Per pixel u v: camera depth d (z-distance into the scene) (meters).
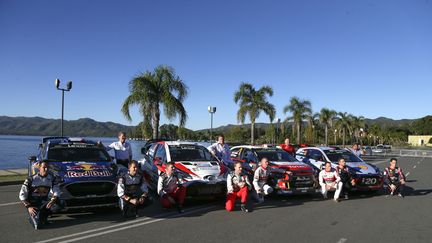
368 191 11.69
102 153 9.21
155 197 10.28
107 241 6.00
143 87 19.83
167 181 8.34
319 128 60.25
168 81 20.27
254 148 11.97
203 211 8.52
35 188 6.82
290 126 45.25
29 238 6.12
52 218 7.57
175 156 9.91
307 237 6.34
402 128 152.62
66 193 7.09
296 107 42.78
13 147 42.88
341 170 10.48
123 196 7.38
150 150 11.45
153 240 6.07
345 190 10.52
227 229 6.83
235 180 8.48
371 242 6.09
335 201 10.07
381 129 107.44
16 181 12.66
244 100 31.44
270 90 31.75
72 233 6.45
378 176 10.95
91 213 8.09
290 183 10.00
